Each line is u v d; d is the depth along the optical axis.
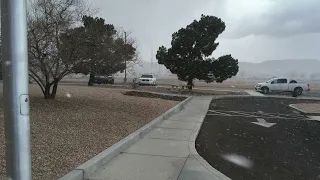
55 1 10.81
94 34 11.57
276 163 7.37
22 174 3.06
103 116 11.05
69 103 13.07
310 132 11.65
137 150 7.50
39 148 6.54
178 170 6.08
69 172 5.26
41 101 12.58
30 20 10.23
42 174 5.14
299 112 18.05
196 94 29.22
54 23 10.62
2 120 8.45
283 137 10.55
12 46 3.02
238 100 25.61
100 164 6.09
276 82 34.97
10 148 3.05
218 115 15.70
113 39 12.92
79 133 8.23
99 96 18.08
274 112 17.83
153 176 5.68
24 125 3.08
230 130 11.57
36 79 13.49
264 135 10.80
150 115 12.73
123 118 11.17
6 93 3.06
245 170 6.73
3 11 3.04
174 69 32.78
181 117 13.62
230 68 31.42
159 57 33.12
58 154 6.27
